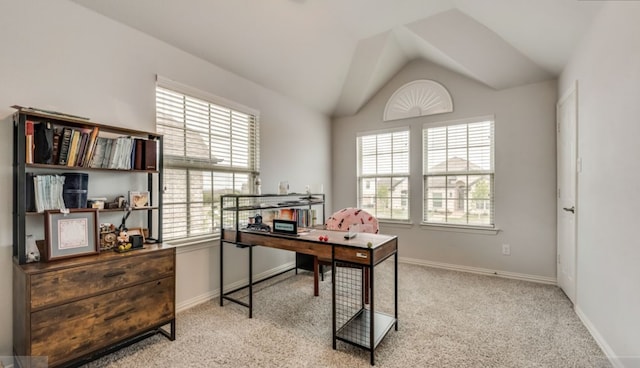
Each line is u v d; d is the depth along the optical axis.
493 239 3.61
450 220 3.91
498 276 3.56
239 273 3.18
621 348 1.72
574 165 2.61
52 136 1.74
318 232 2.50
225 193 3.07
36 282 1.51
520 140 3.44
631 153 1.61
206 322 2.38
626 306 1.67
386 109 4.35
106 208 2.03
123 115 2.23
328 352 1.95
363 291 2.45
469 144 3.79
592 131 2.18
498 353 1.93
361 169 4.66
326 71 3.74
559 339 2.10
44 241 1.69
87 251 1.82
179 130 2.64
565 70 2.90
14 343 1.72
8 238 1.75
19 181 1.61
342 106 4.56
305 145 4.23
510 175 3.50
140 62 2.33
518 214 3.46
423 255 4.07
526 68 3.21
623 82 1.69
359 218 3.07
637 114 1.55
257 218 2.76
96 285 1.73
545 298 2.85
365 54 3.66
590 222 2.23
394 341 2.08
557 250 3.20
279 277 3.58
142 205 2.21
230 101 3.06
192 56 2.71
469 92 3.75
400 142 4.30
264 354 1.93
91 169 1.92
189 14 2.37
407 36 3.43
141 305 1.94
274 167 3.67
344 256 1.98
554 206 3.26
